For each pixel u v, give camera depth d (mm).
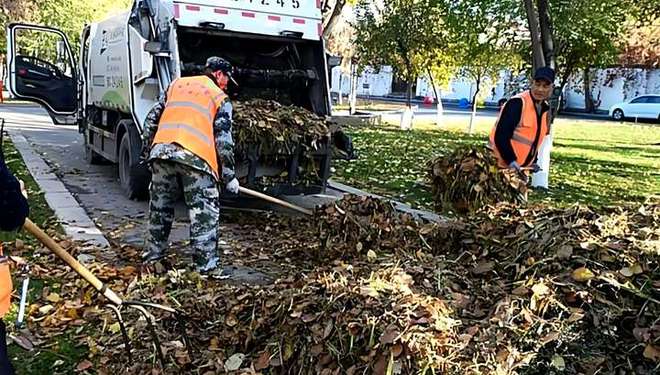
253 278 5582
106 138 10383
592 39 13422
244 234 7113
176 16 7914
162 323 4234
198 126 5336
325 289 3613
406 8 21547
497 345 3109
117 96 9359
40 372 3795
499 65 20000
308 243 6137
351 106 30094
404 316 3203
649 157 17219
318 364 3309
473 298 3600
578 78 25078
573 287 3443
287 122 7559
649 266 3598
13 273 5270
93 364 3865
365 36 23062
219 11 8164
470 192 6473
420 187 10375
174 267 5613
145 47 7801
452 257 4504
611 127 29734
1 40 32281
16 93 12898
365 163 13039
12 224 2619
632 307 3406
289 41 8789
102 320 4422
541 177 10867
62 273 5367
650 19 14273
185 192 5422
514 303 3361
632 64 39719
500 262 4133
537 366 3125
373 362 3105
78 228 7027
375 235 5332
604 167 14578
